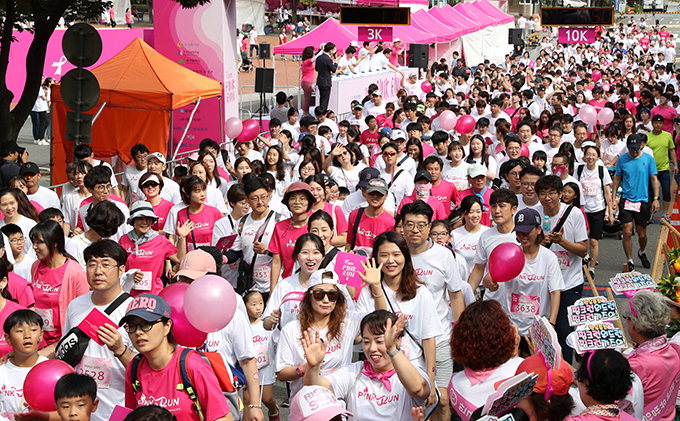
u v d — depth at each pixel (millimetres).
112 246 5539
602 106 21812
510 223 7340
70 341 5180
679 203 8977
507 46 48469
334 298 5355
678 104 18906
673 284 6188
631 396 4730
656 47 57688
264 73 17969
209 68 18906
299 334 5461
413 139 12133
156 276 7699
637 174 11828
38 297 6633
